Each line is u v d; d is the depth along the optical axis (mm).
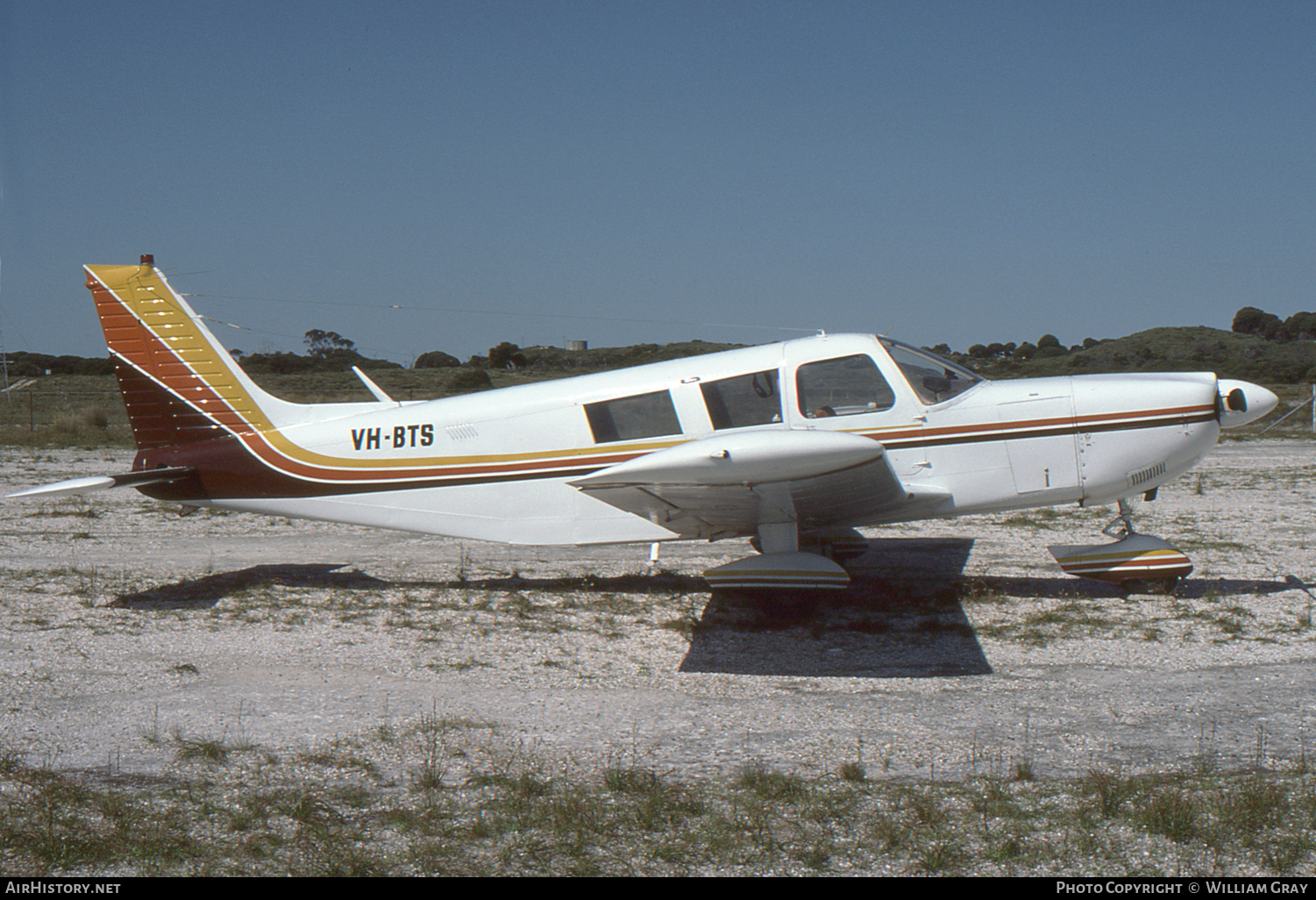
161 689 5492
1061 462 7281
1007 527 11242
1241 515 11930
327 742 4648
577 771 4266
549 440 7801
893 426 7348
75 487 7566
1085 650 6195
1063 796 3920
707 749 4547
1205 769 4152
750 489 6246
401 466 8047
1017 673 5762
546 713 5102
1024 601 7504
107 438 22734
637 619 7188
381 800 3947
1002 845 3486
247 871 3336
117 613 7340
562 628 6945
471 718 5000
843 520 7520
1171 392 7211
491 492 7934
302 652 6312
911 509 7418
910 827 3641
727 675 5809
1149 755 4387
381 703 5277
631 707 5207
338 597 7926
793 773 4223
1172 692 5324
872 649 6328
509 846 3529
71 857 3412
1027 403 7309
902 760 4391
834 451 5820
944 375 7484
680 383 7559
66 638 6609
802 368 7410
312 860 3404
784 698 5359
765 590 6875
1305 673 5629
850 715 5047
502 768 4273
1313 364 52938
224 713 5086
